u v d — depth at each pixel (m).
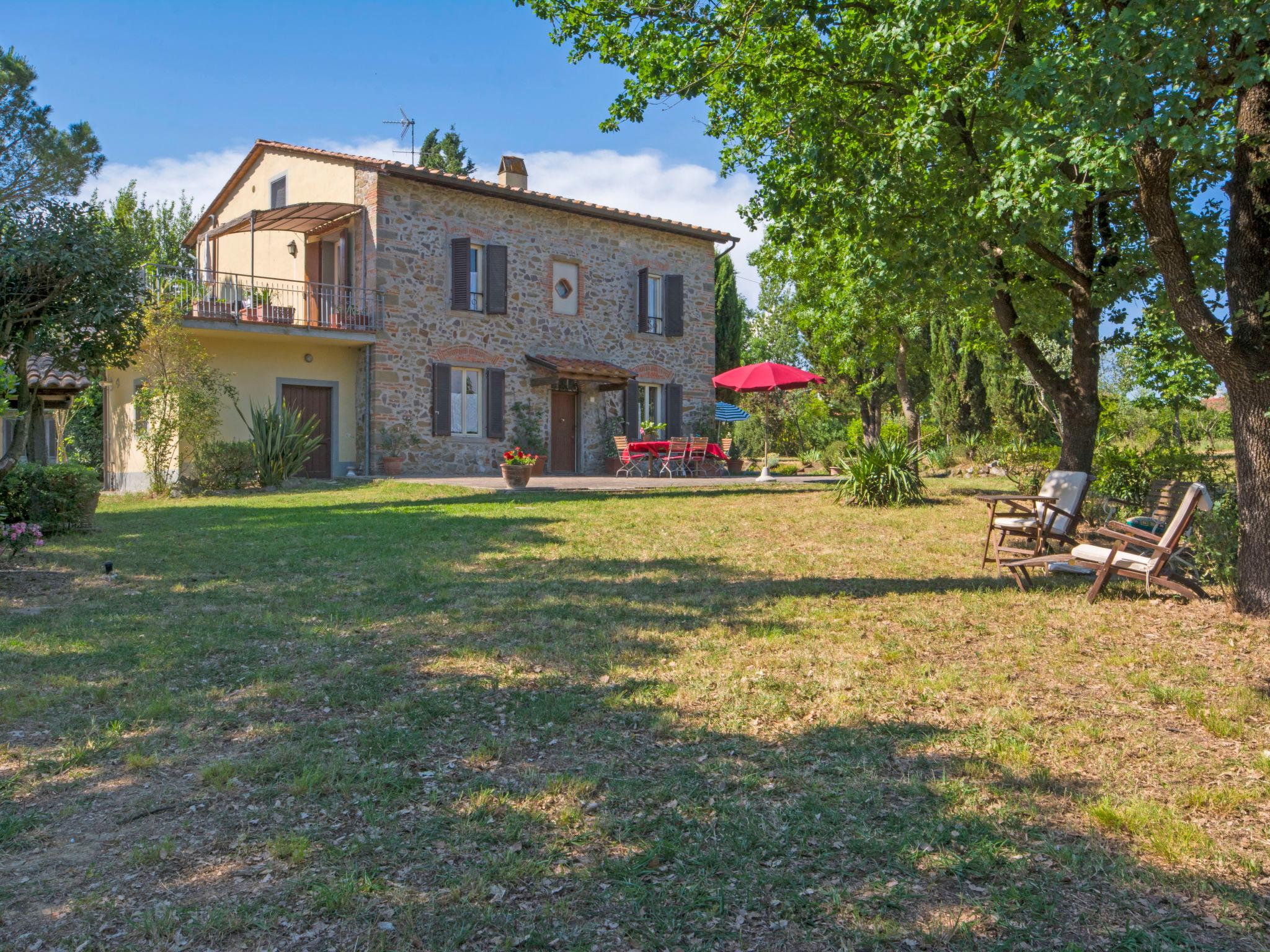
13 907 2.26
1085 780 2.97
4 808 2.83
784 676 4.13
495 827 2.67
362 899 2.27
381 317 16.89
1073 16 6.91
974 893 2.27
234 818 2.75
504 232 18.56
